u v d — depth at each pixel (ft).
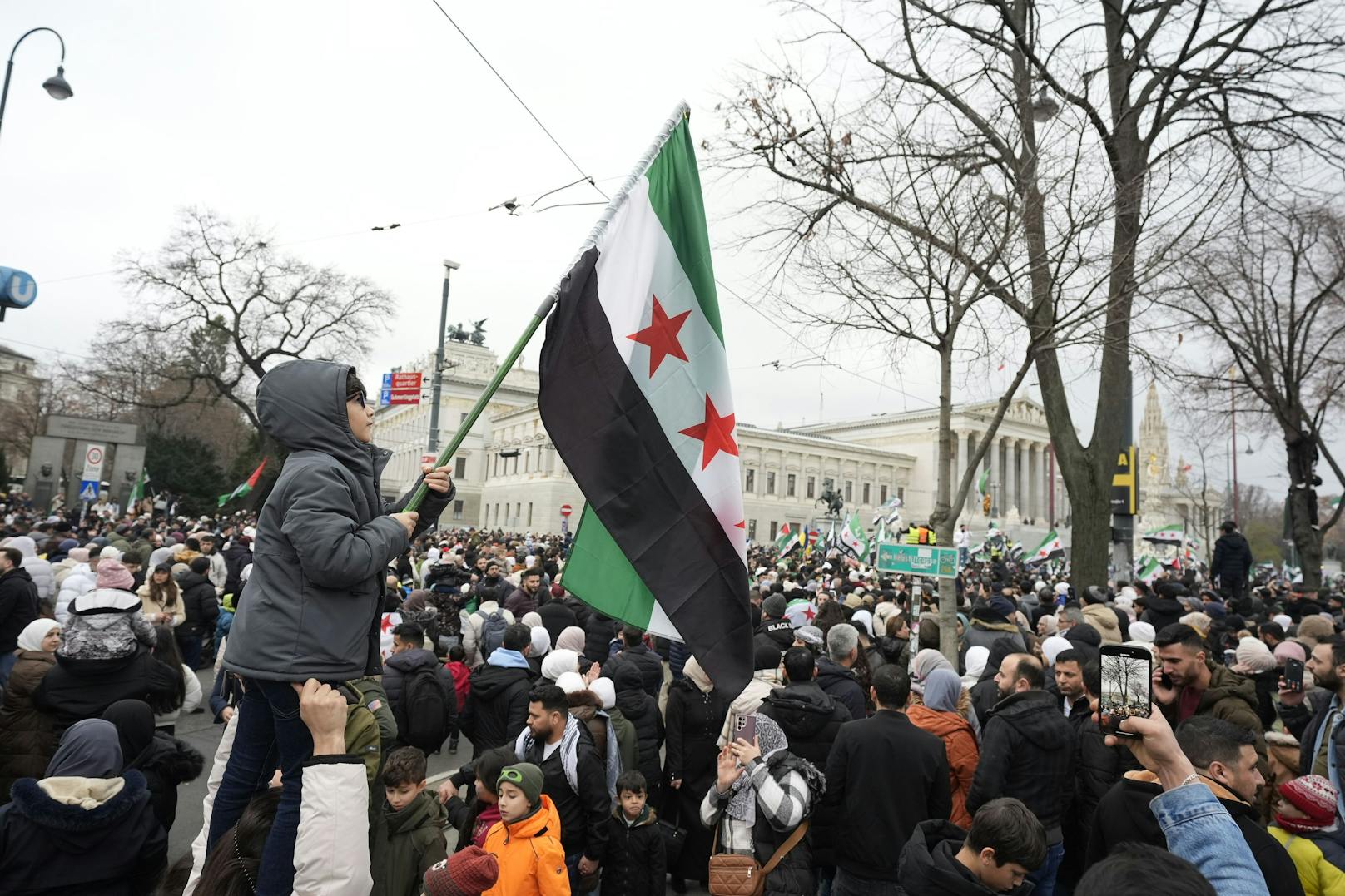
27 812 9.90
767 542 280.10
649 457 11.75
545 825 12.76
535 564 50.14
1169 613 32.37
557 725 16.08
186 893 8.66
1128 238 34.86
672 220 12.94
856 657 23.02
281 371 7.94
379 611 7.85
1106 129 38.55
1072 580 46.57
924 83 39.88
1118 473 62.03
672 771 20.22
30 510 95.71
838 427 346.33
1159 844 10.27
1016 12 41.27
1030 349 31.94
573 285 11.76
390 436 340.18
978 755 17.13
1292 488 64.13
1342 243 58.34
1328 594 63.52
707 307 12.68
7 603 25.21
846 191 35.55
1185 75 43.29
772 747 15.25
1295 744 16.38
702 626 11.25
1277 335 65.36
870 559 90.27
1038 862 10.09
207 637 39.27
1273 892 8.89
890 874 14.12
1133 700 7.51
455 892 10.18
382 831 12.72
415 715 21.68
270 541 7.31
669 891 20.40
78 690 14.92
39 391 200.95
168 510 135.95
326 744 6.96
